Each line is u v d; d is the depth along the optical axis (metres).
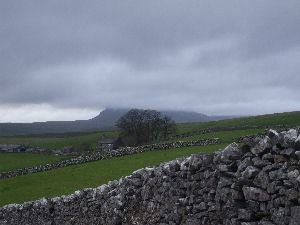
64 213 17.53
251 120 87.75
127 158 40.72
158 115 82.69
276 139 7.27
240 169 8.05
